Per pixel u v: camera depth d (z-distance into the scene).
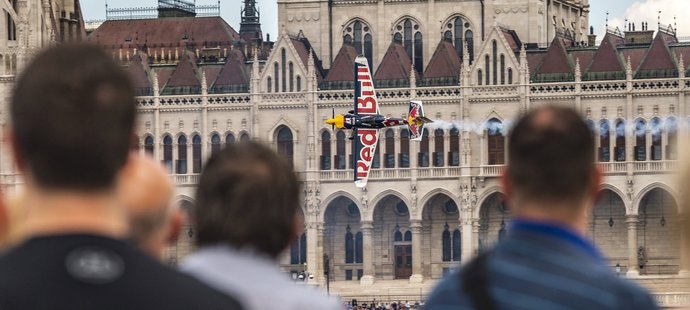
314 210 194.88
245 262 19.30
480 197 191.25
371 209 194.00
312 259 195.00
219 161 19.84
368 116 161.25
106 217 16.33
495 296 18.25
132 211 19.55
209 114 199.00
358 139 165.25
